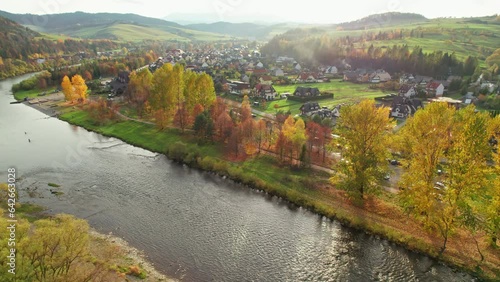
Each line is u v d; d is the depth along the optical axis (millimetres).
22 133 99812
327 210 58156
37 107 129250
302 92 143250
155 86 101688
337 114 115812
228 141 84125
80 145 91062
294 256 47812
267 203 62500
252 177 69625
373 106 57438
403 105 121438
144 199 62906
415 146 53156
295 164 75062
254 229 54062
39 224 39031
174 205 60969
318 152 79312
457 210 52188
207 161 77000
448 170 48875
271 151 82500
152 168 77438
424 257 47188
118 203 61125
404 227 52938
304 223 56062
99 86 158750
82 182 69188
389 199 60906
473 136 45875
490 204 46625
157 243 49688
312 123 85500
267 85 145375
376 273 44656
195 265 45281
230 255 47625
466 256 46281
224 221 56156
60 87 162500
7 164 76562
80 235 37625
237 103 129375
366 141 57375
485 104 128750
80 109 123438
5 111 123500
